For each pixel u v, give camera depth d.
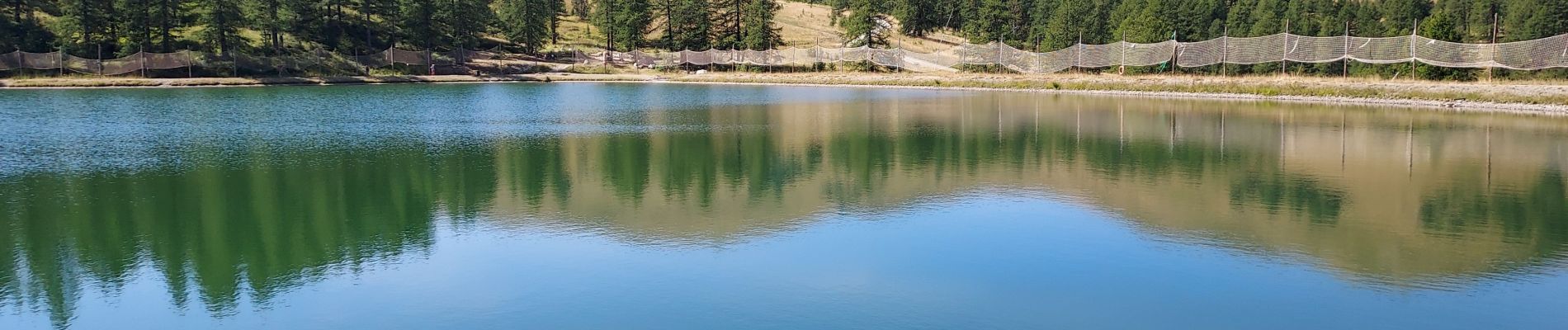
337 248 12.50
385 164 20.41
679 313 9.73
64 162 20.61
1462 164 19.86
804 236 13.18
